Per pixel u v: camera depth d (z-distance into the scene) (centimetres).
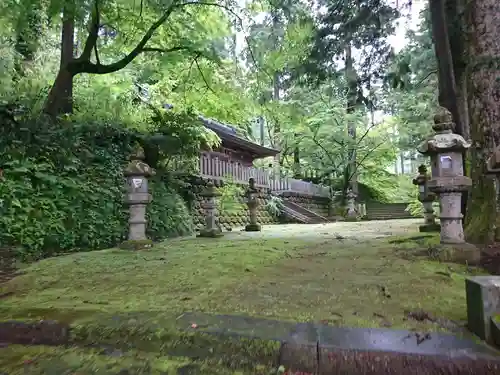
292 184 1930
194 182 1032
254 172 1580
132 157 556
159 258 432
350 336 168
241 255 437
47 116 643
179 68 969
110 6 757
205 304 228
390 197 2484
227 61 970
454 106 533
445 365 145
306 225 1289
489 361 142
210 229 760
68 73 788
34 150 560
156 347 181
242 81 967
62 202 562
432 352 149
